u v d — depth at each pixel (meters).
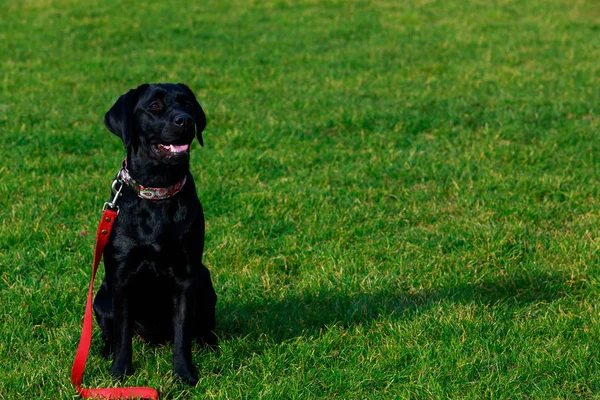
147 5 22.00
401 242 7.49
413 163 9.81
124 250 4.91
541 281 6.62
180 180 4.93
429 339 5.53
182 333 5.03
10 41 17.61
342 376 5.04
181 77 14.76
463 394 4.89
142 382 4.96
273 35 18.84
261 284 6.56
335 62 16.11
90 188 8.70
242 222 7.96
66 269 6.78
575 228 7.85
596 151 10.30
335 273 6.72
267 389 4.82
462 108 12.45
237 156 9.85
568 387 4.98
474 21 20.38
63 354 5.29
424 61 16.31
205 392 4.89
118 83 14.31
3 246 7.25
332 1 23.08
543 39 18.22
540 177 9.14
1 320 5.82
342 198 8.63
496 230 7.55
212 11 21.59
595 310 5.98
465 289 6.43
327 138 10.97
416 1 23.09
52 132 10.70
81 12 20.91
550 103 12.80
